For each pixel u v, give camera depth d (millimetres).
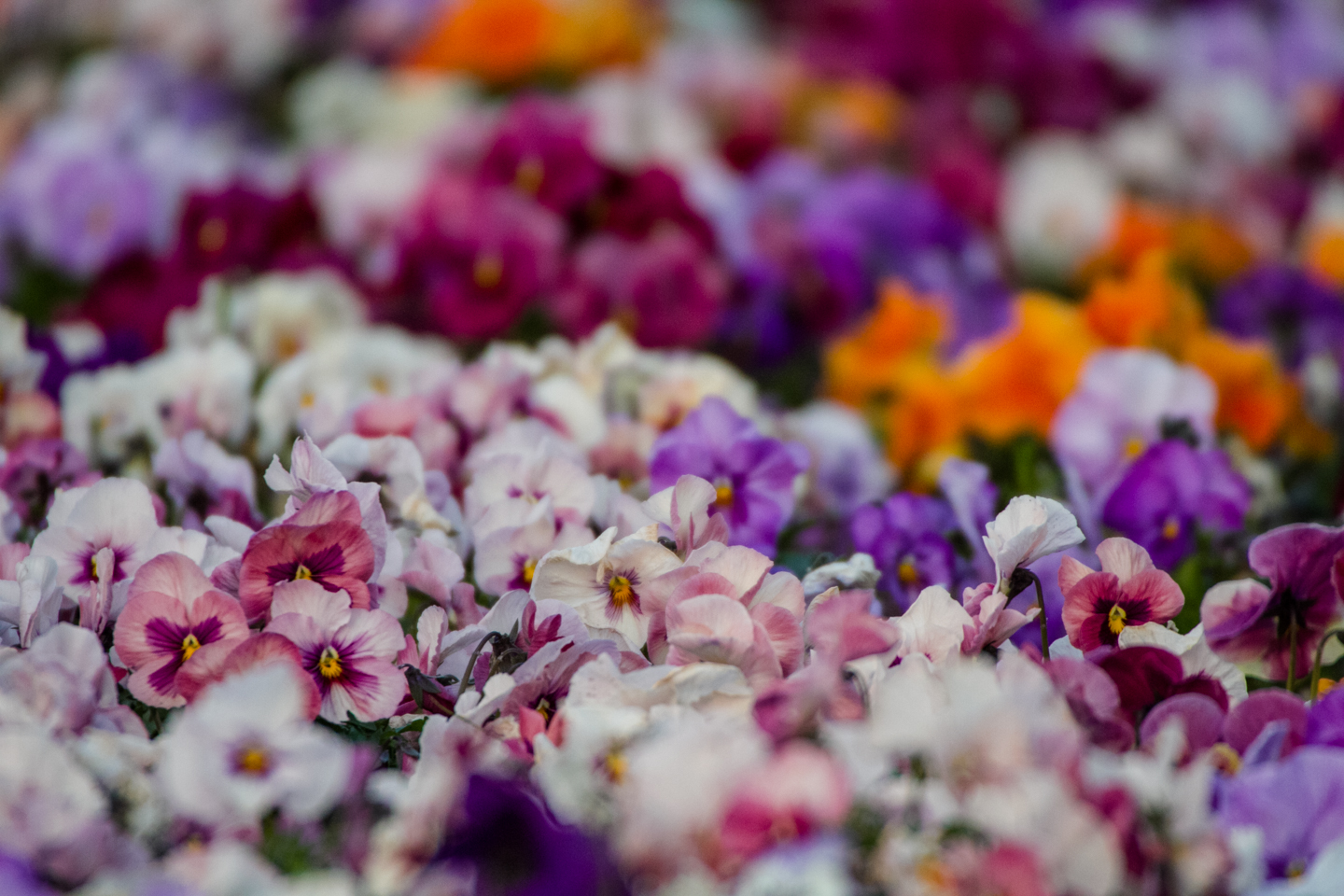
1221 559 1227
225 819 947
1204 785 926
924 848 917
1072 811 908
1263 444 1579
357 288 1835
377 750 1015
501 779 927
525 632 1032
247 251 1824
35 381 1332
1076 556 1199
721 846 922
